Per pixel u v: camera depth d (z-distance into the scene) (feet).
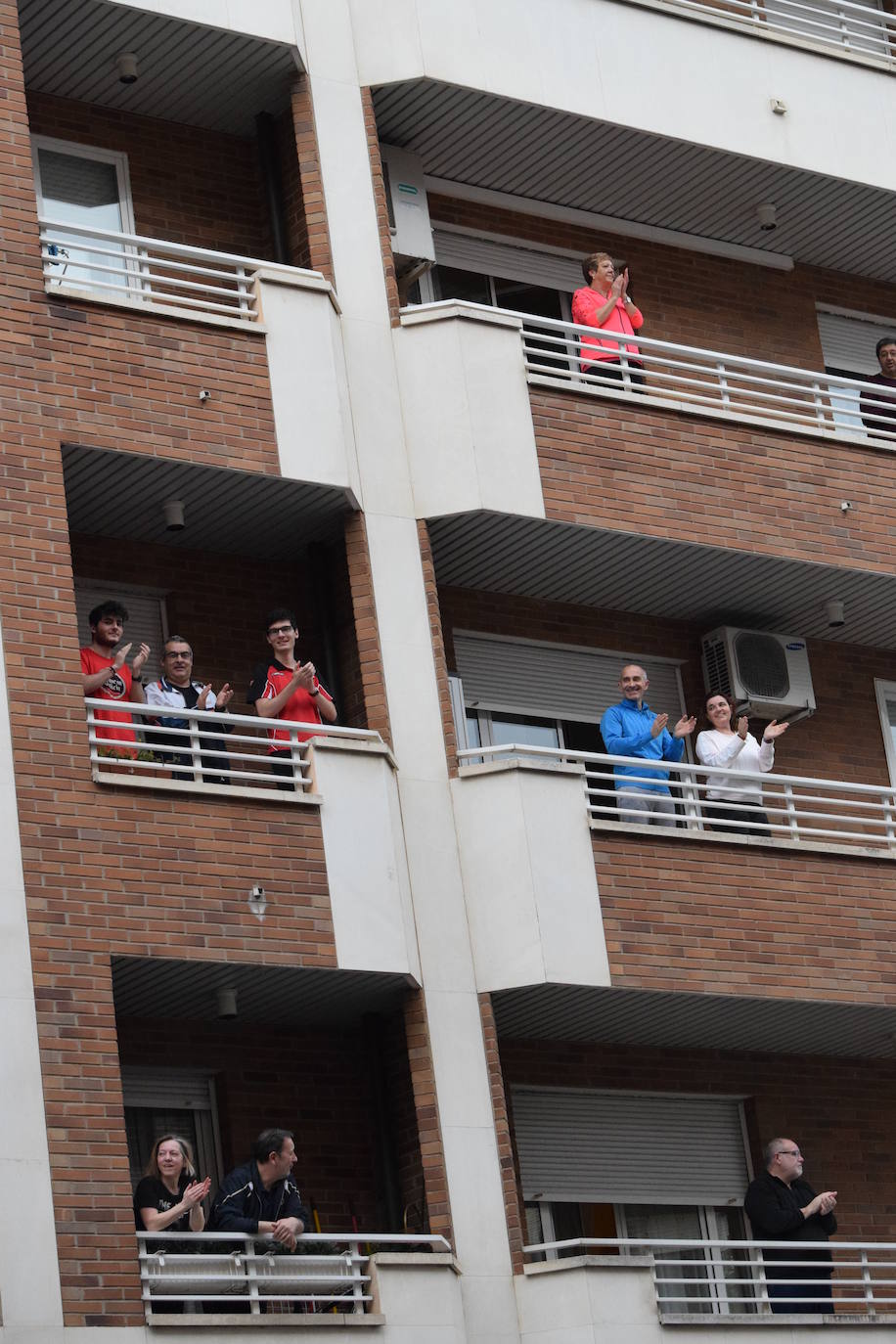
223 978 90.27
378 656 97.86
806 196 120.47
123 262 104.68
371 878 92.07
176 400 94.89
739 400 120.47
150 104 106.42
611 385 111.65
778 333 123.54
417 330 103.50
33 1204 81.20
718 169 117.29
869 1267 98.73
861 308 127.24
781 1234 97.35
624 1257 91.81
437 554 105.09
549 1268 91.04
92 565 99.81
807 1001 100.83
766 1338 93.91
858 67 121.70
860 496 112.47
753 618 116.37
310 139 105.09
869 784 116.37
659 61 114.93
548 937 95.04
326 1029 98.99
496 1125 92.89
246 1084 96.43
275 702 93.50
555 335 116.06
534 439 103.50
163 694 94.27
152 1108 95.55
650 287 119.96
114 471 94.63
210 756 91.30
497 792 96.94
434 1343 86.84
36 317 92.73
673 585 111.24
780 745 116.26
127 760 90.02
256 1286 84.84
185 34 102.12
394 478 101.04
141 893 86.99
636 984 96.58
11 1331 79.20
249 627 102.83
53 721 87.61
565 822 97.50
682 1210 107.45
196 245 106.52
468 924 95.55
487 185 116.16
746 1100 110.52
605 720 104.63
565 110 111.04
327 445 98.02
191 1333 81.82
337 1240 87.71
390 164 110.73
